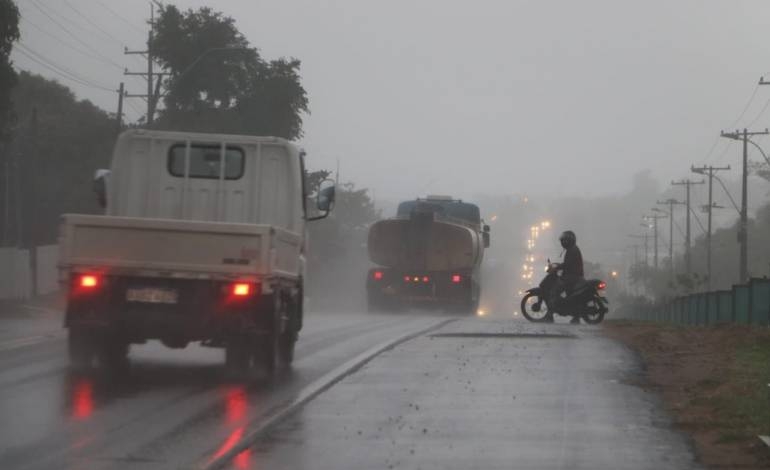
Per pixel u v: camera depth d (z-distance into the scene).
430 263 131.75
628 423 34.34
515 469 28.00
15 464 27.84
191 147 50.88
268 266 43.50
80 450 29.66
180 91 182.00
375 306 132.75
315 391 41.16
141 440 31.27
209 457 29.05
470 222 148.50
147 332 44.53
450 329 73.00
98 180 52.28
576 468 28.09
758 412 34.78
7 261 115.50
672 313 152.00
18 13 97.00
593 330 72.06
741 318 90.62
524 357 52.47
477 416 35.66
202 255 43.56
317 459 29.09
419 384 43.03
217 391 41.09
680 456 29.45
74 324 44.06
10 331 67.31
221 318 43.69
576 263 89.69
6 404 36.94
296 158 51.22
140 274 43.72
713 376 44.28
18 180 153.38
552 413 36.19
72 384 41.97
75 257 43.91
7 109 100.38
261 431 32.81
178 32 181.38
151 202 50.69
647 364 49.97
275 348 45.56
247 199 50.69
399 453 29.91
